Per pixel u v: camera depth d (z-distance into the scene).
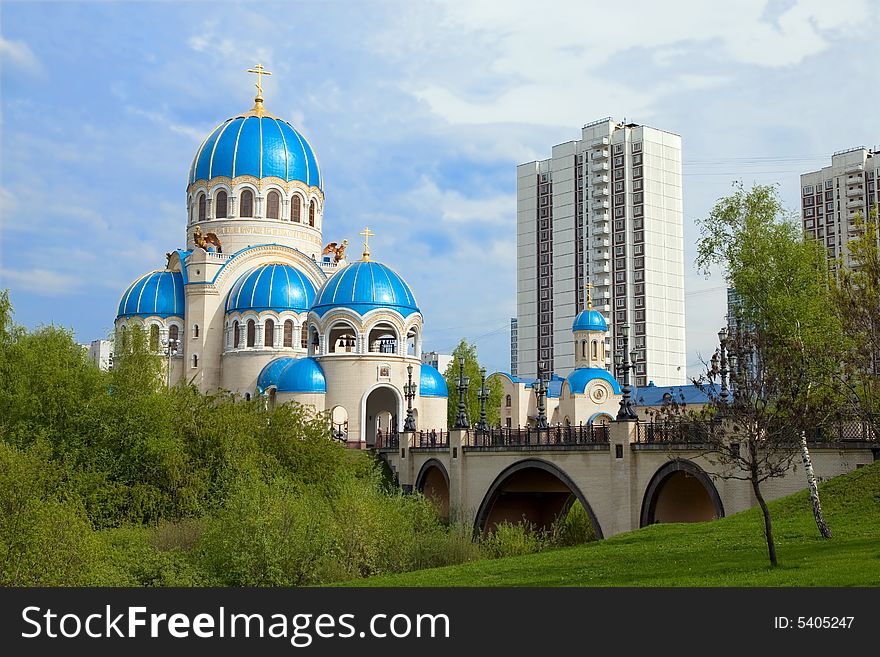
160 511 62.72
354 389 98.12
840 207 175.50
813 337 56.31
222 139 117.94
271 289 108.06
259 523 50.34
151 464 64.44
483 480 73.06
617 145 174.38
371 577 50.31
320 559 51.50
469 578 43.00
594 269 174.75
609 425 59.31
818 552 36.19
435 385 103.62
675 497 58.38
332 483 70.25
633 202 171.62
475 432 75.44
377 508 56.38
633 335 169.00
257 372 106.75
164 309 113.31
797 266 62.81
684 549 42.16
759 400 36.66
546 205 188.25
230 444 68.06
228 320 109.56
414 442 87.38
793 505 45.41
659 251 170.88
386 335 114.38
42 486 48.34
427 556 57.28
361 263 103.00
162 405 66.69
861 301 41.16
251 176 115.88
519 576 41.47
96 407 65.31
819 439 48.91
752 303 64.25
